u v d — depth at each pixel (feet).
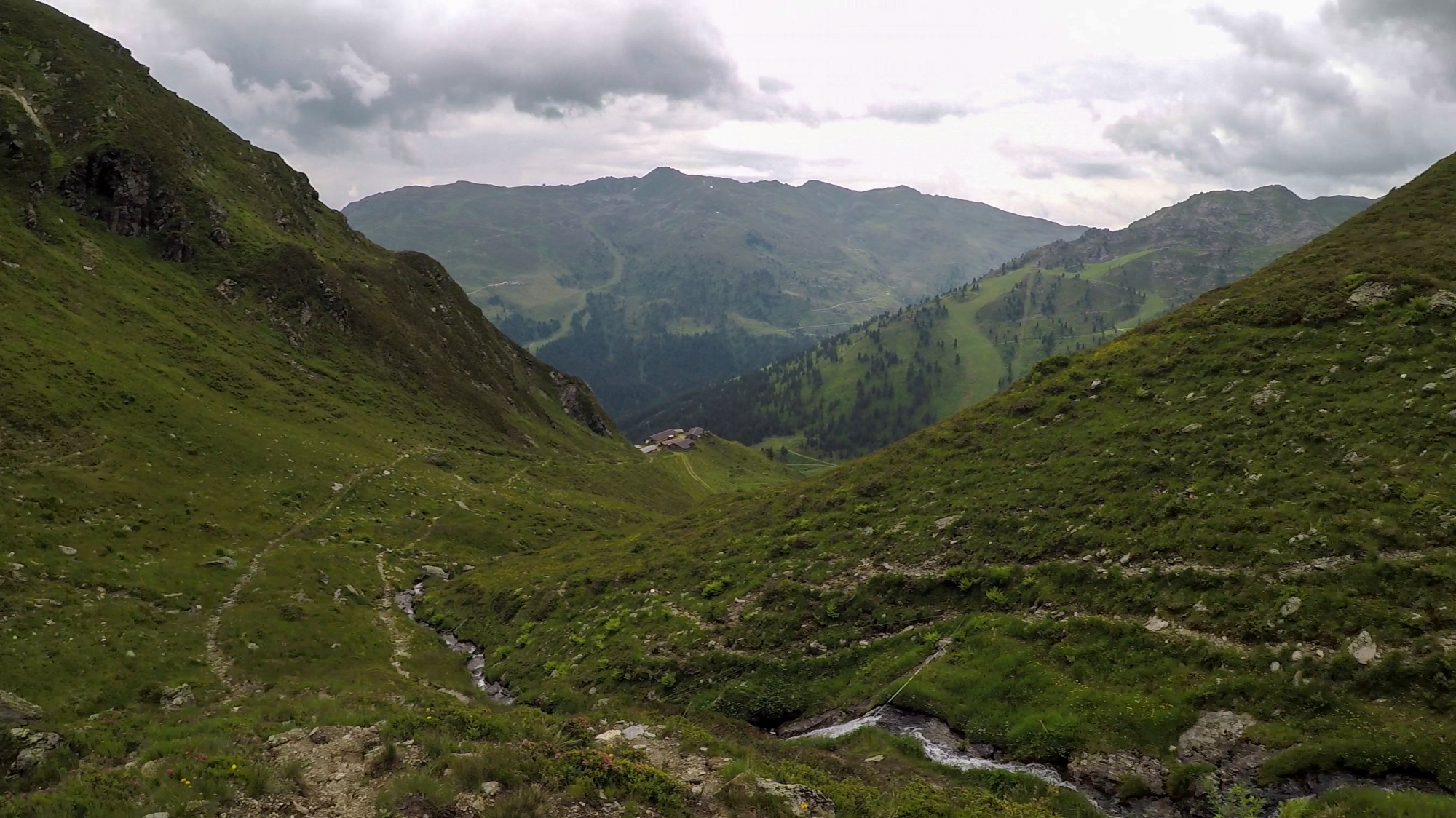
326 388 308.60
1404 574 75.05
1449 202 146.00
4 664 90.53
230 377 261.85
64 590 116.06
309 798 47.60
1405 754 61.46
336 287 366.63
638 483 415.85
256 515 186.39
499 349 514.27
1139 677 79.87
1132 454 115.65
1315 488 90.99
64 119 309.83
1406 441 91.35
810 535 136.98
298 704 81.66
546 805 47.65
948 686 88.17
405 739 58.65
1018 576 101.45
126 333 241.14
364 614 153.38
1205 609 82.89
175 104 405.59
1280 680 71.97
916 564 113.91
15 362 178.40
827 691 97.60
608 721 77.15
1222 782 65.67
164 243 311.06
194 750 53.11
